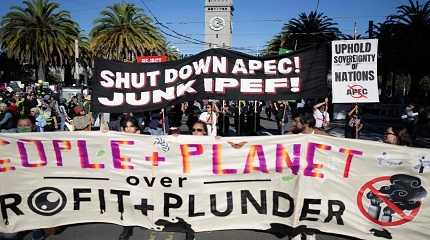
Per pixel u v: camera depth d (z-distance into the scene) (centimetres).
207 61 583
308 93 582
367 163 486
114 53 3531
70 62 3966
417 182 476
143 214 520
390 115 3200
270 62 581
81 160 517
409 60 3606
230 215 516
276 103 1705
